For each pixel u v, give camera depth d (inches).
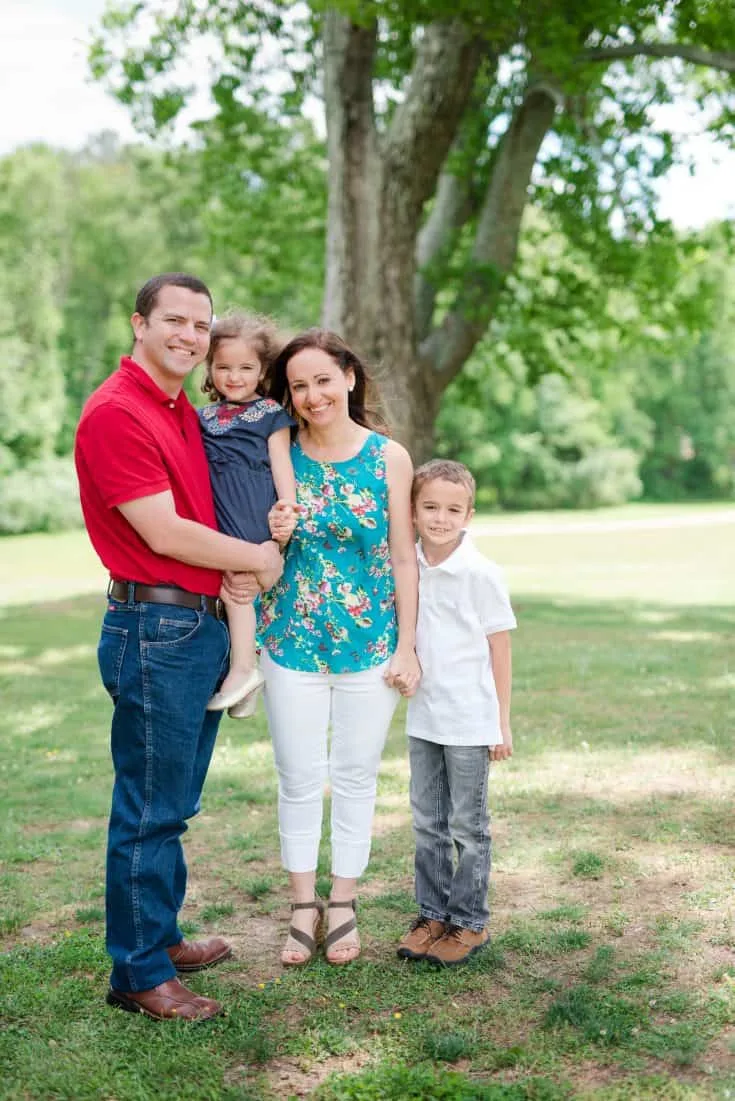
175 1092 99.7
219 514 122.3
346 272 450.3
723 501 1968.5
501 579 126.8
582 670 331.3
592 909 141.6
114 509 113.0
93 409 111.5
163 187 1616.6
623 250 516.7
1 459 1435.8
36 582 803.4
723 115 426.6
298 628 127.9
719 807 182.5
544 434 1823.3
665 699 284.4
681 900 142.9
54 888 157.9
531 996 118.0
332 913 131.1
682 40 409.7
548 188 528.7
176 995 115.4
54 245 1620.3
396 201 451.2
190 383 1286.9
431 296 517.7
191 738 116.2
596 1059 104.2
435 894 131.6
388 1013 115.8
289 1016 115.6
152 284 116.2
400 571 128.3
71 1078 101.9
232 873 163.2
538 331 591.2
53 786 221.3
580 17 381.4
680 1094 96.3
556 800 192.2
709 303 579.8
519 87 498.9
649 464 2023.9
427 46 444.1
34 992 120.7
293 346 127.0
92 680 365.7
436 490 125.0
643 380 1968.5
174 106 526.9
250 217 647.1
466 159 504.4
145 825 114.6
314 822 131.8
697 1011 112.3
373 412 136.9
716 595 589.9
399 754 238.4
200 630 116.0
